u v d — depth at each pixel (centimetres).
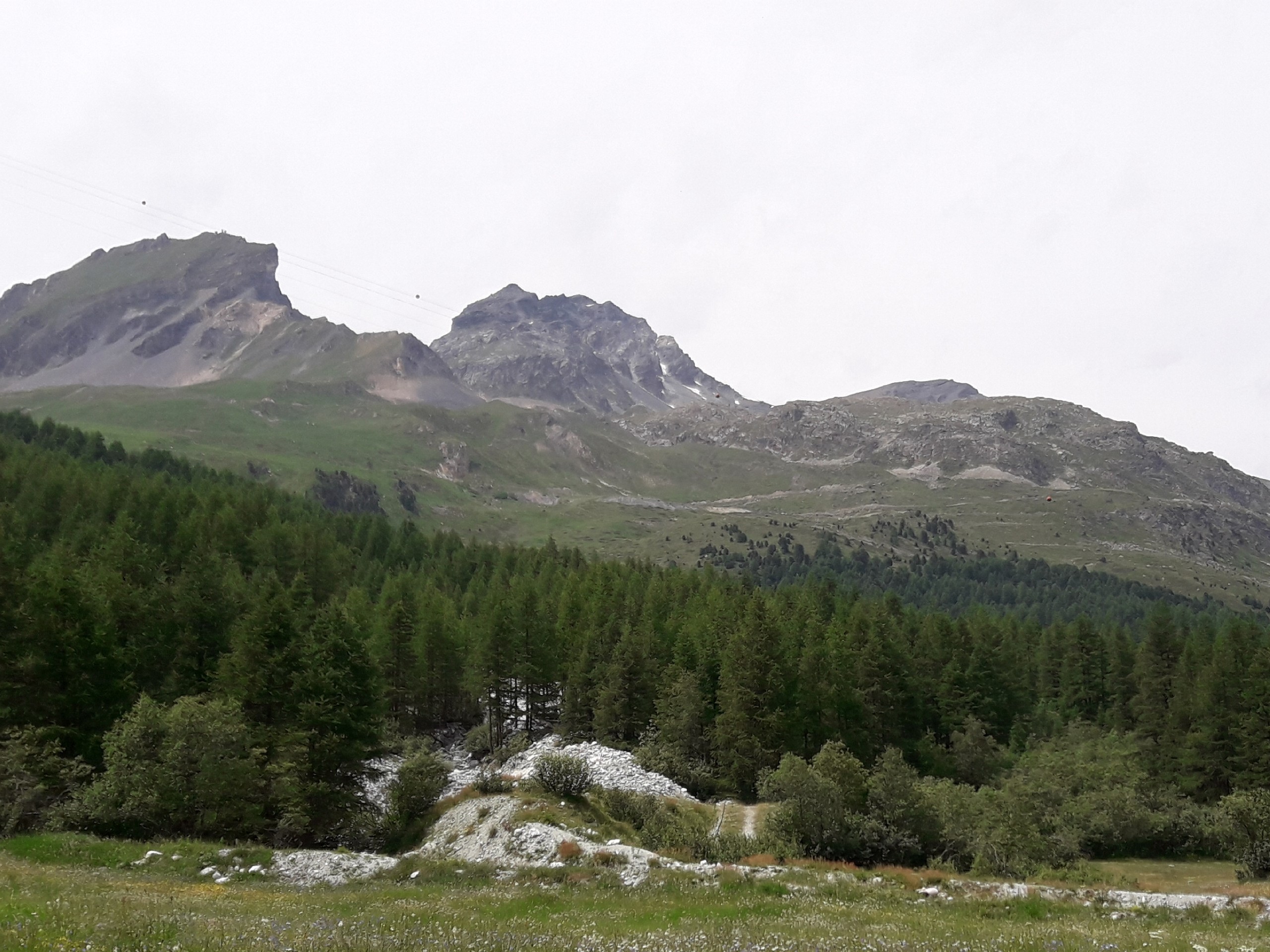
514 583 12912
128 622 6944
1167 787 8175
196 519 11069
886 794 5647
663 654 9825
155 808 4647
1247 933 2950
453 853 5038
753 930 2333
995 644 11181
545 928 2322
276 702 6178
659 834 5062
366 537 15838
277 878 3784
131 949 1542
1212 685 9112
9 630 5922
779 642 8981
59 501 11431
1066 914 3338
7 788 4622
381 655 9131
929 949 2016
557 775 5934
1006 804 5994
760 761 7744
